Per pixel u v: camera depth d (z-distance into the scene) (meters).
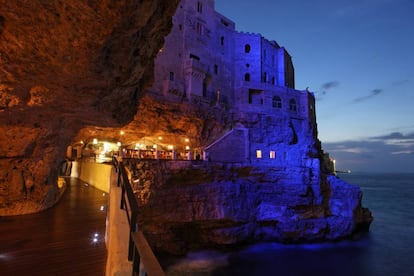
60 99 7.47
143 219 22.94
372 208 56.12
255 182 30.59
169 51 33.19
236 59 43.97
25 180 10.09
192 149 34.34
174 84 31.81
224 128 36.66
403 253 27.47
